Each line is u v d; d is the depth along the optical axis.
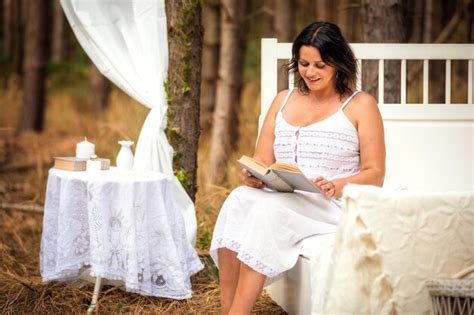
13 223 6.34
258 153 4.07
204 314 4.26
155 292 4.25
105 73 4.73
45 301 4.41
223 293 3.77
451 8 8.66
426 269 3.15
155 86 4.71
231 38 7.47
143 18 4.67
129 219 4.09
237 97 7.64
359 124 3.83
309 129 3.88
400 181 5.01
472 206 3.16
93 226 4.08
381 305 3.15
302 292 3.74
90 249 4.12
